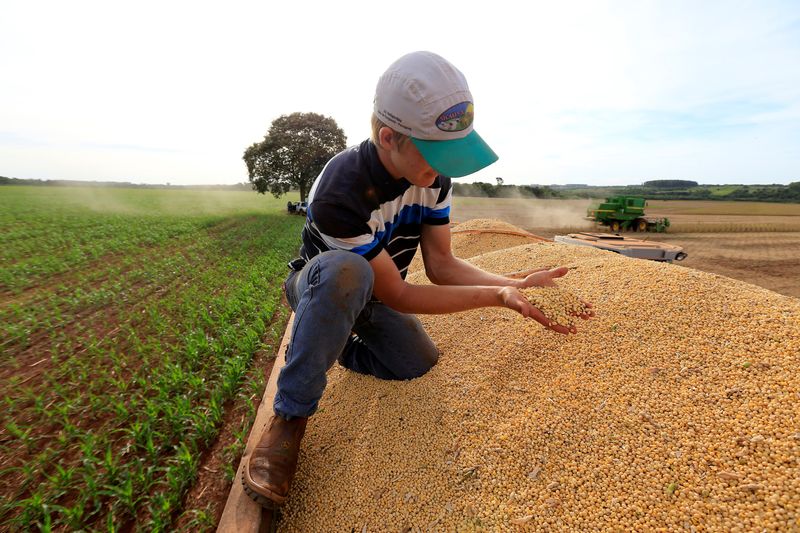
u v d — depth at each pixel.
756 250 15.35
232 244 13.09
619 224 22.50
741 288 2.32
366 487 1.81
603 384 1.88
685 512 1.33
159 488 2.06
